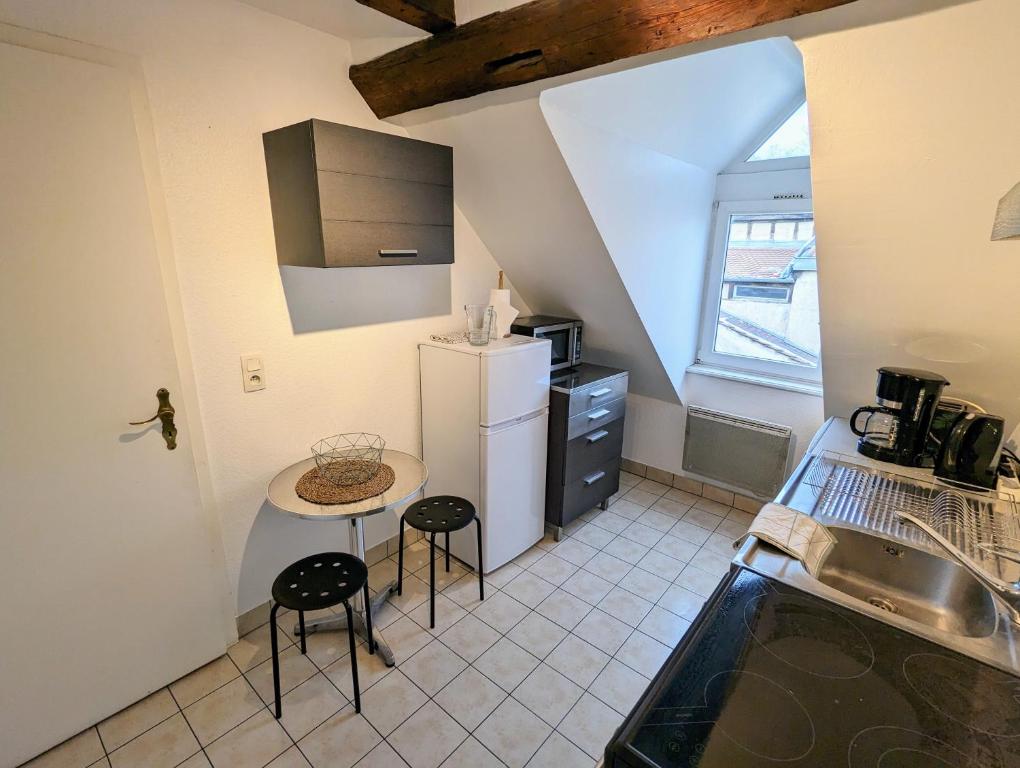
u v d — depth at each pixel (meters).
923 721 0.72
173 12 1.45
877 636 0.88
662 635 1.99
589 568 2.40
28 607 1.40
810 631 0.89
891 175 1.24
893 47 1.04
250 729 1.57
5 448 1.31
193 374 1.66
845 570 1.27
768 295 2.71
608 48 1.35
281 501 1.69
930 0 0.94
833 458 1.69
